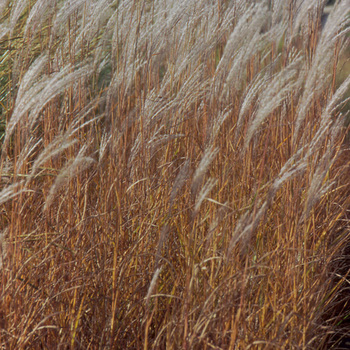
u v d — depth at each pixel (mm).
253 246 2703
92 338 2400
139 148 2807
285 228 2654
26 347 2246
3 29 2510
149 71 3104
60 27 2904
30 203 2621
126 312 2438
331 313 3199
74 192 2732
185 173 2148
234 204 2803
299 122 2334
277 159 3037
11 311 2236
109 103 2709
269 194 2109
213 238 2502
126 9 2953
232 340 2041
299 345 2270
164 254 2803
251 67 3281
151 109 2811
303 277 2553
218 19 3100
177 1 3014
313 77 2236
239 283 2252
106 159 2881
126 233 2709
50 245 2395
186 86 2881
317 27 3158
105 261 2520
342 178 3840
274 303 2301
